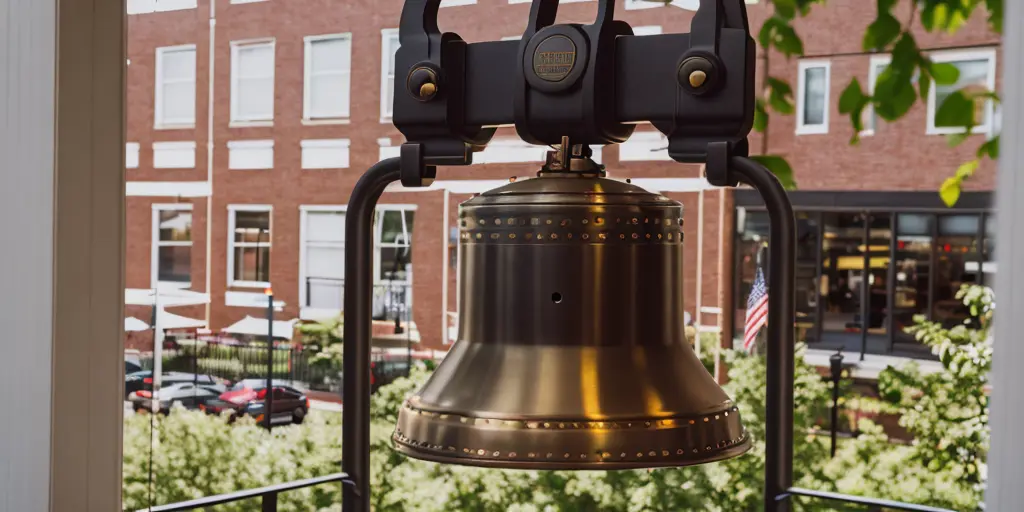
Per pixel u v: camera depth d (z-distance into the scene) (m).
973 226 14.47
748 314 10.56
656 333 0.88
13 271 1.11
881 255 15.08
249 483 15.30
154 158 18.97
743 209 14.54
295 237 18.19
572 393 0.84
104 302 1.13
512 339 0.87
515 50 0.85
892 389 13.75
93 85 1.12
